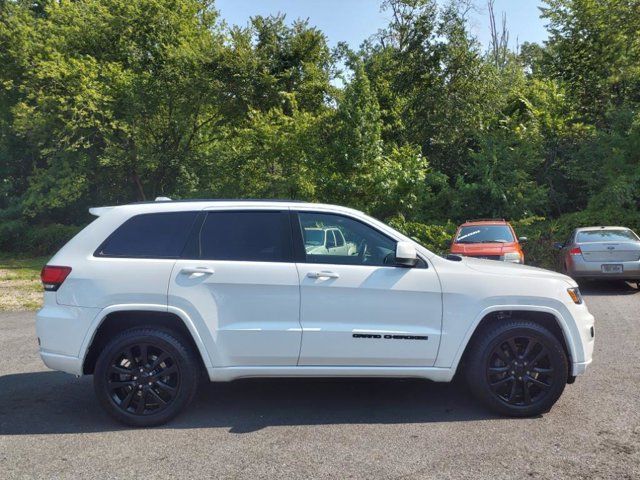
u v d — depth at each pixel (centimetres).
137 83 2133
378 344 464
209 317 457
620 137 1811
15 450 411
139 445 419
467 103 2345
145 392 459
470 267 488
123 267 464
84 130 2250
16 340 808
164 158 2322
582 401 507
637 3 1983
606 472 363
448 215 1988
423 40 2384
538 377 475
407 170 1853
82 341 457
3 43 2486
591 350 491
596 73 2162
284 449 407
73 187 2380
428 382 584
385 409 497
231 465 381
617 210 1675
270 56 2339
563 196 2045
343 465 379
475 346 474
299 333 459
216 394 546
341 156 1842
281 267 466
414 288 467
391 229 492
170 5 2338
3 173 2744
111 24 2248
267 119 2070
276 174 2052
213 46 2231
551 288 480
